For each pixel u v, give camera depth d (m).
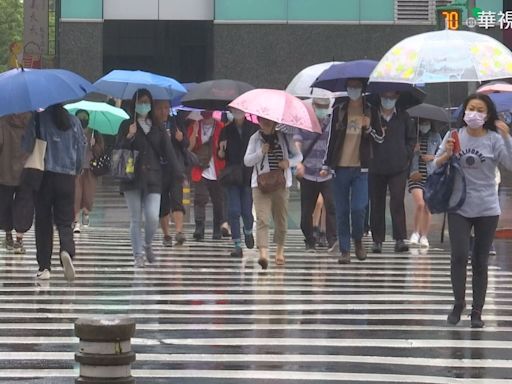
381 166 36.53
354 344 21.33
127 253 37.03
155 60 97.56
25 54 96.62
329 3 91.94
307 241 37.88
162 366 19.17
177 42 96.81
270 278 30.66
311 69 37.84
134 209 32.78
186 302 26.25
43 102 27.94
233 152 35.19
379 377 18.47
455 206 22.62
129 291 27.94
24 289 28.08
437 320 24.11
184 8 91.94
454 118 38.81
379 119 33.16
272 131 31.83
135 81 36.53
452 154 22.52
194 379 18.19
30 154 28.53
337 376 18.52
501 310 25.55
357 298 27.12
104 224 49.88
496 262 35.84
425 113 38.72
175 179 34.91
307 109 32.41
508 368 19.28
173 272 31.81
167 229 39.03
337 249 37.56
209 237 43.06
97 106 42.94
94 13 91.94
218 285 29.17
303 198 37.41
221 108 40.41
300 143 36.69
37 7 96.56
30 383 17.80
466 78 24.48
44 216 29.44
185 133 37.56
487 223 22.78
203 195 41.69
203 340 21.56
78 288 28.39
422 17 91.56
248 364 19.41
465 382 18.11
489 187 22.64
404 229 37.81
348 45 92.12
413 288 29.02
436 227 49.06
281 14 92.12
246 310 25.17
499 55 24.92
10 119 34.25
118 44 96.62
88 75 92.19
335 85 35.25
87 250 37.91
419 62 24.88
